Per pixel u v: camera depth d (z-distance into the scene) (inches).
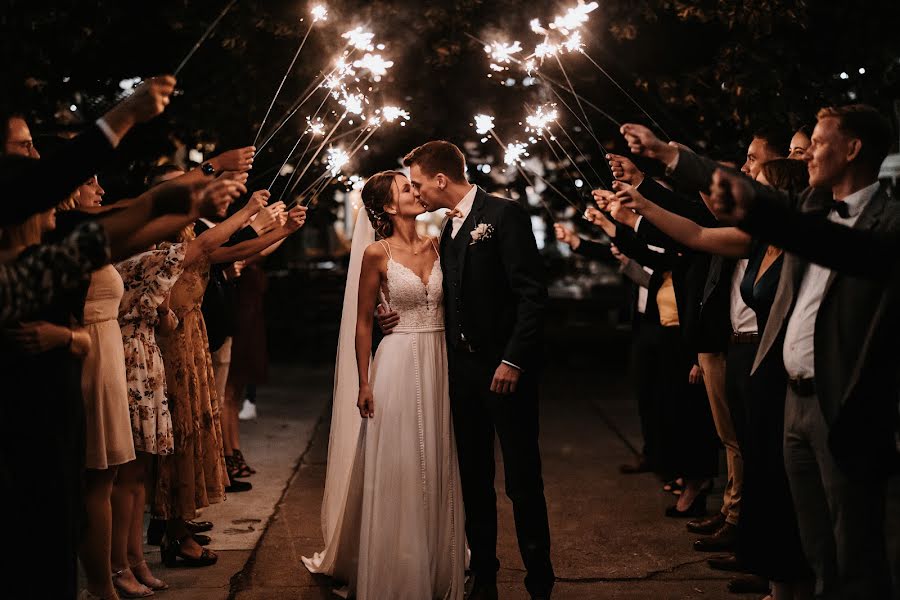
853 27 276.2
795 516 148.2
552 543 203.2
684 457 220.8
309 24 253.8
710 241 147.9
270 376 437.4
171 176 205.6
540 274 158.2
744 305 171.5
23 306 97.7
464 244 159.8
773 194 136.5
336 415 180.2
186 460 181.6
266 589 174.9
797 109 261.6
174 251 164.4
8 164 113.0
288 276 508.1
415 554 157.8
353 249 181.0
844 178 127.4
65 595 121.0
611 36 272.4
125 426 155.2
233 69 270.4
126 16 261.9
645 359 254.8
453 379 162.2
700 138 297.6
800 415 130.0
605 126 300.5
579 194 358.9
